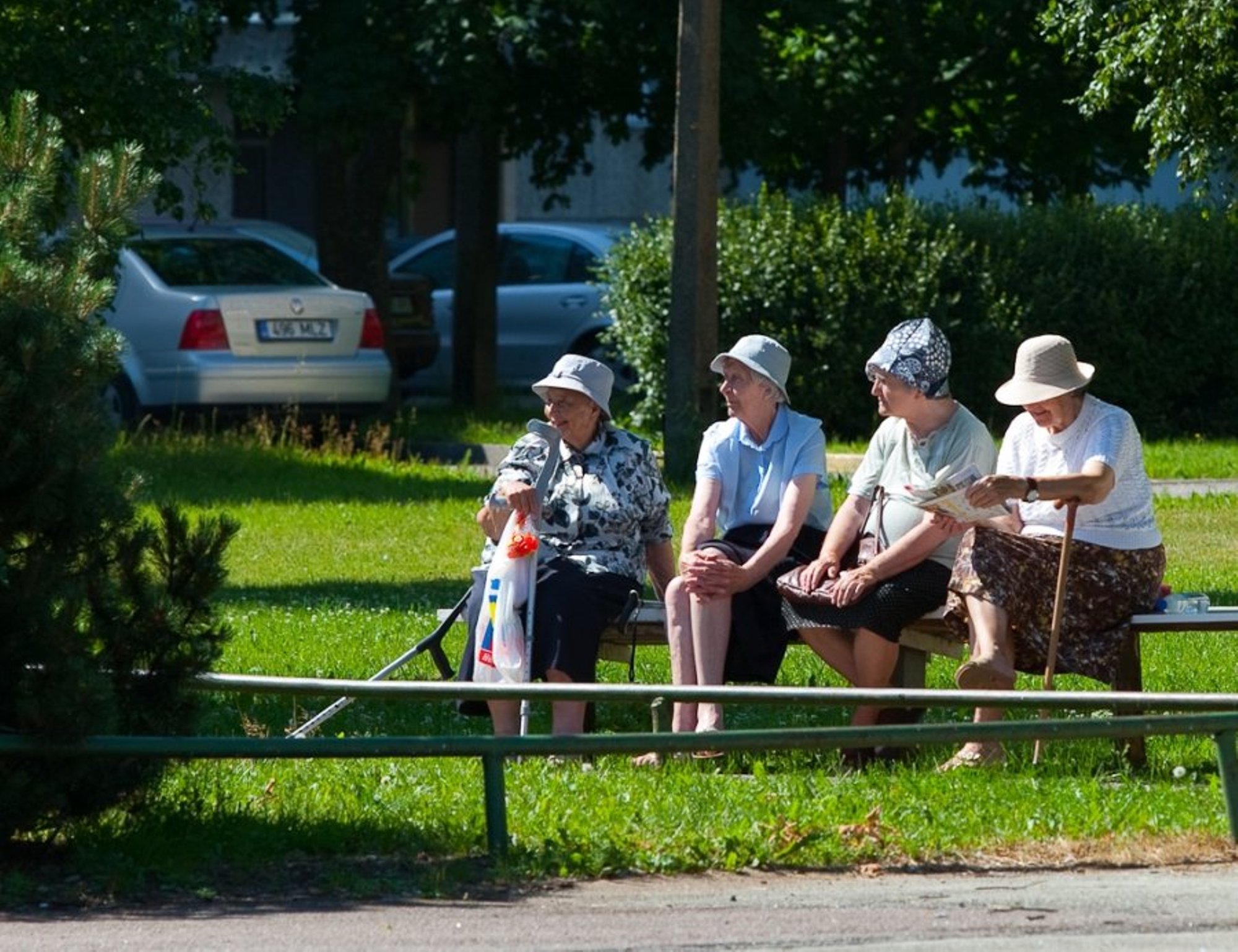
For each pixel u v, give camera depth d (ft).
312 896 61.57
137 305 190.90
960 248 209.97
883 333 206.69
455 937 56.44
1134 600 81.56
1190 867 65.46
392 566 140.36
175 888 62.34
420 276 243.60
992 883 63.21
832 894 61.72
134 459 176.96
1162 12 123.34
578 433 85.35
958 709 86.43
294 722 89.30
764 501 86.22
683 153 175.52
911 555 81.76
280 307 192.03
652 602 88.33
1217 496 165.27
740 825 68.28
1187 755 83.20
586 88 217.36
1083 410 82.48
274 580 134.92
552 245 254.68
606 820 69.92
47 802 63.16
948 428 83.92
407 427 212.02
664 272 206.39
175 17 120.57
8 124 66.39
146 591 64.34
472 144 236.84
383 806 71.92
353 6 196.85
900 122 246.68
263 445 186.09
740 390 86.58
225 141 125.49
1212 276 214.90
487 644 81.35
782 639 84.33
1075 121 246.27
